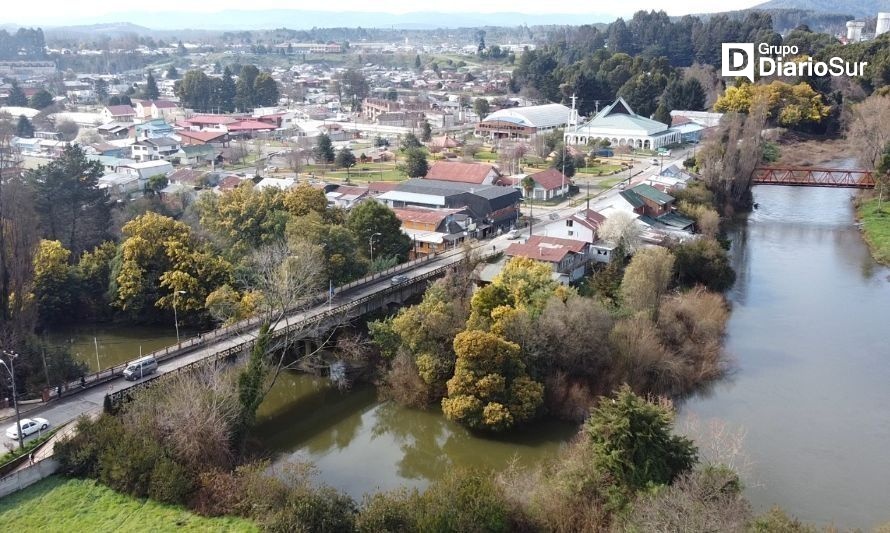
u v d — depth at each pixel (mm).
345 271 91938
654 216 123688
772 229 139625
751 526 44438
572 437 67000
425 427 70562
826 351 84375
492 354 67938
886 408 71375
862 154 171375
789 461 61844
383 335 76688
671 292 92375
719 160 152375
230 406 61281
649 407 52250
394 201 140625
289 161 193250
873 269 115125
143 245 89438
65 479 54812
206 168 192375
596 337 73000
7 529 49344
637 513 45375
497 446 66062
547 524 48531
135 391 63156
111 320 93125
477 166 160750
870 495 57188
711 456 58344
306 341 79125
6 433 58719
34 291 84375
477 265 97125
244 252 96688
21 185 89500
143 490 53375
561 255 94875
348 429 70500
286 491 51406
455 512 47031
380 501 49188
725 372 79062
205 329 89562
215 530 49781
